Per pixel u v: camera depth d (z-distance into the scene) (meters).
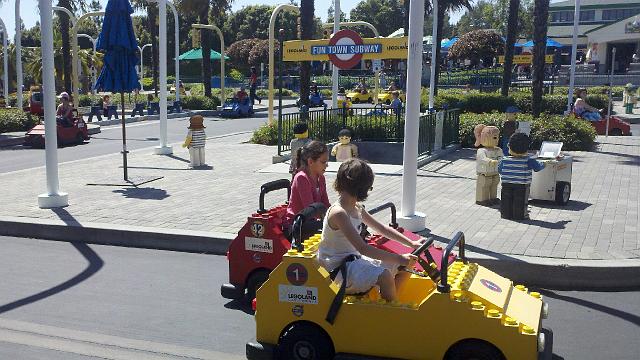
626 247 7.51
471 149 18.00
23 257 8.08
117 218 9.34
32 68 53.56
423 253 5.27
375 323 4.53
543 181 10.01
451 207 9.94
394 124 17.39
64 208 10.12
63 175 13.66
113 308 6.28
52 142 10.26
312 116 17.03
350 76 61.44
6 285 6.97
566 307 6.24
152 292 6.75
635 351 5.21
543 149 10.20
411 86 8.18
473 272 5.02
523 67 56.88
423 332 4.42
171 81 67.69
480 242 7.80
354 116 18.19
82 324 5.86
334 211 4.68
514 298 4.80
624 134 21.41
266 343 4.86
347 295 4.71
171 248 8.41
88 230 8.80
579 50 65.31
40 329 5.73
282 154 16.19
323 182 6.34
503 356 4.26
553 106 28.67
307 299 4.70
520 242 7.79
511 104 28.33
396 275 5.02
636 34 52.34
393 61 59.59
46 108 10.20
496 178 10.12
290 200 6.21
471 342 4.34
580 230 8.38
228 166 14.80
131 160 16.12
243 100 33.31
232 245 6.28
